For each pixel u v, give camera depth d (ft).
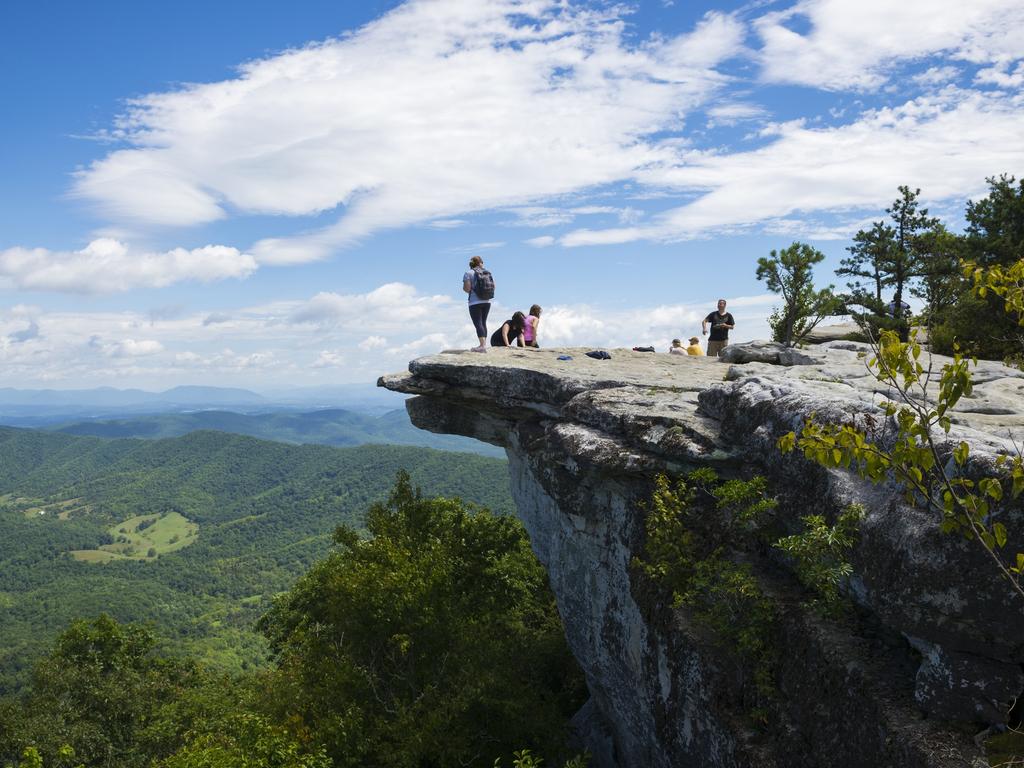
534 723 58.44
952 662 21.74
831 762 25.08
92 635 138.10
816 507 28.91
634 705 45.65
